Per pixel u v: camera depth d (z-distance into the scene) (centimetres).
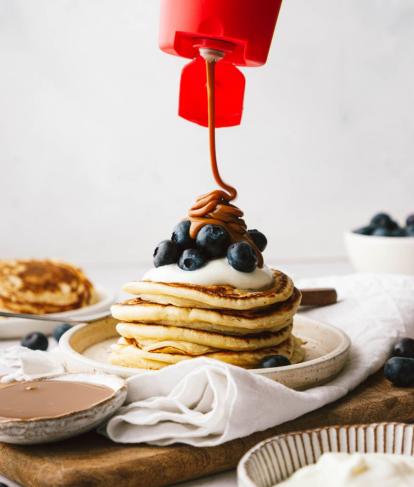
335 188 485
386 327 196
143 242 459
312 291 220
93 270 386
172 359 152
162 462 122
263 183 473
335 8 466
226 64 163
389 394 158
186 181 459
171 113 448
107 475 117
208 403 134
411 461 111
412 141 493
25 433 121
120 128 443
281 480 109
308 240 487
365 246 290
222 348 154
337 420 144
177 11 145
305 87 468
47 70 425
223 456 127
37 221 441
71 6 422
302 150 475
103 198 448
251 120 464
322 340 192
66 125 434
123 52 434
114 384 138
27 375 167
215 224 161
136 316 157
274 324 156
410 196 500
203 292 152
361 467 103
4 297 241
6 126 426
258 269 164
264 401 131
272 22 150
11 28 416
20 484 124
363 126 484
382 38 477
